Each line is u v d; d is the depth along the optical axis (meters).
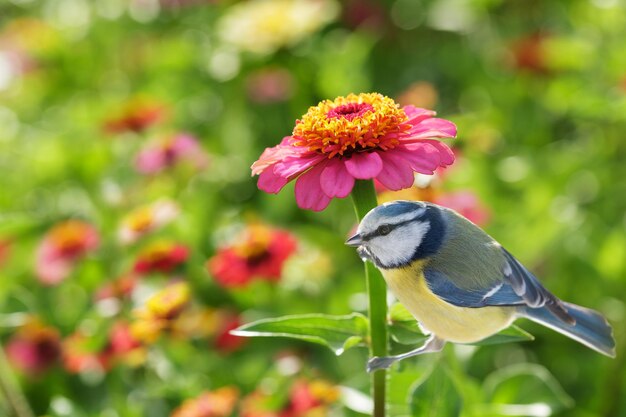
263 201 1.98
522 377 1.50
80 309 1.72
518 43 2.12
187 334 1.55
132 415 1.54
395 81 2.34
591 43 1.96
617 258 1.67
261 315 1.60
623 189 1.89
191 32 2.47
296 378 1.53
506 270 1.32
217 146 2.15
